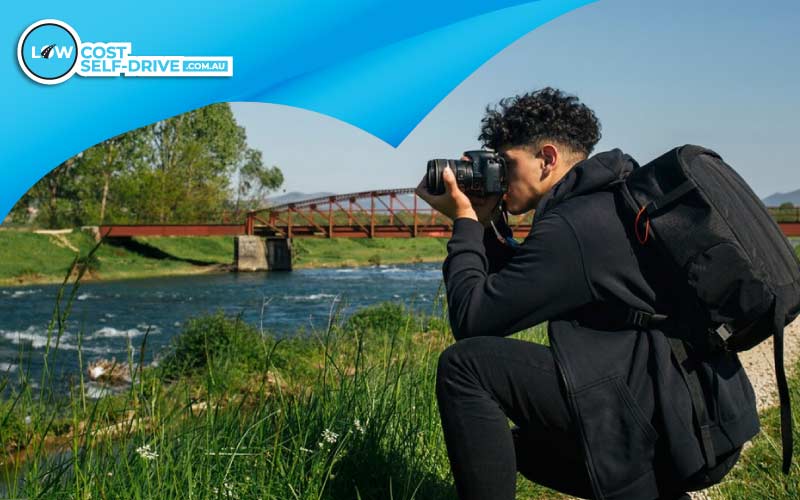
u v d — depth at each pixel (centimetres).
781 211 6156
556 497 319
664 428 168
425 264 7731
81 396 251
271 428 283
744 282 162
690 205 167
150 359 1030
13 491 220
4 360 1209
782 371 165
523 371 179
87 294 3922
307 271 6397
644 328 174
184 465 244
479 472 184
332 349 363
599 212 176
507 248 218
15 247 5250
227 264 6372
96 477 229
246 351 895
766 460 356
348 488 267
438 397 190
